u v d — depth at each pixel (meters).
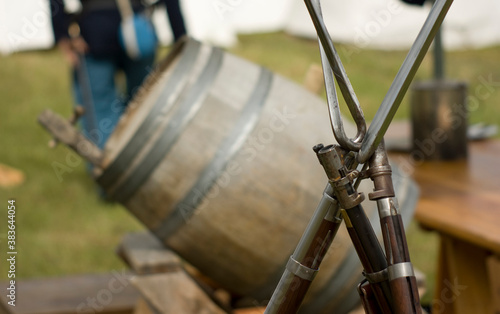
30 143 6.64
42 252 4.35
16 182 5.66
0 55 9.96
